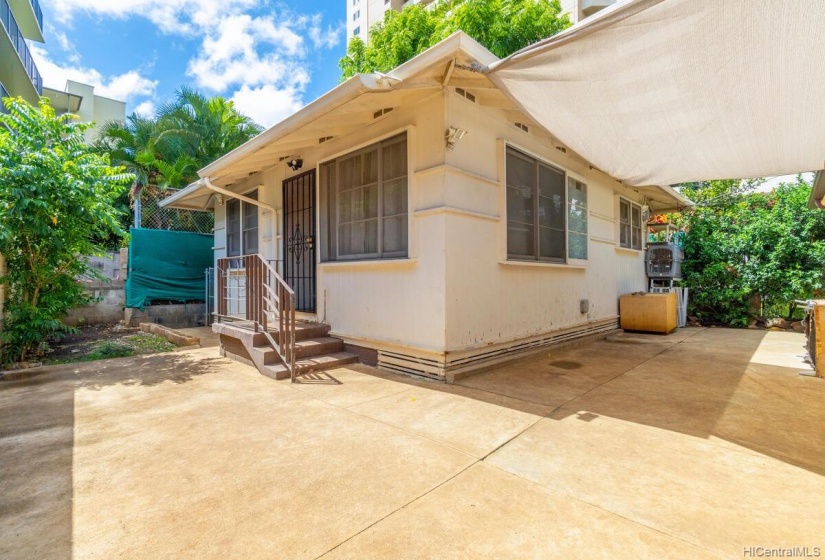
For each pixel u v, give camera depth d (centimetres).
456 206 421
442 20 1070
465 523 176
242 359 516
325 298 557
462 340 429
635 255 904
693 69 283
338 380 423
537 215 546
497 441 263
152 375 451
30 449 257
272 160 618
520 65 301
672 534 167
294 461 237
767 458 238
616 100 332
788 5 213
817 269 844
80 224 527
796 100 308
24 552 158
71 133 522
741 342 677
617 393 371
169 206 881
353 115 462
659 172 508
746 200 1020
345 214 526
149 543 164
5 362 493
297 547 161
